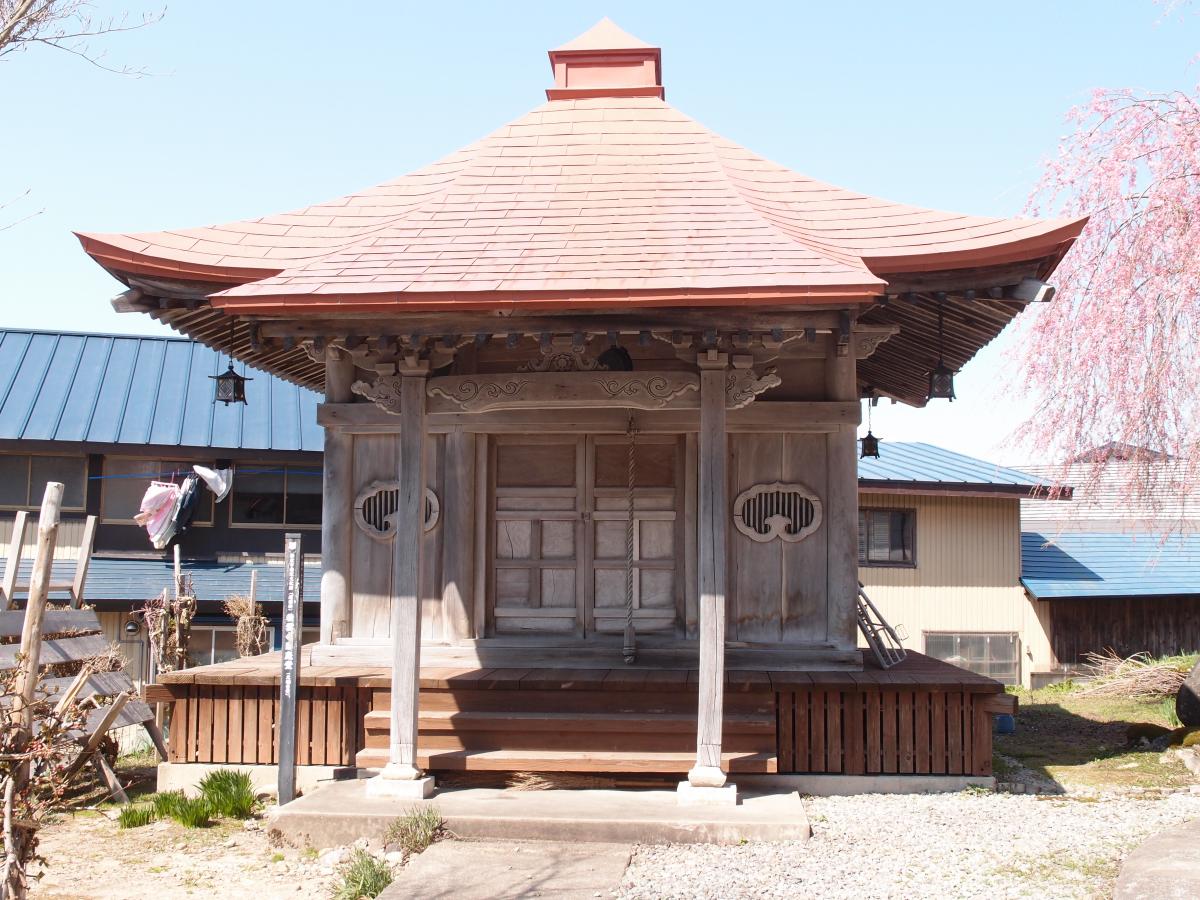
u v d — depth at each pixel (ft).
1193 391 40.27
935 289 26.37
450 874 20.21
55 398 60.59
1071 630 67.72
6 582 30.35
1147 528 48.83
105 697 29.04
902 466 67.72
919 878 19.72
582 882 19.70
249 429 61.26
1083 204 43.52
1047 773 29.66
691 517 29.53
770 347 24.32
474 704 26.78
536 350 29.73
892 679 27.04
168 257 26.99
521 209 27.84
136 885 20.47
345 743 27.73
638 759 24.94
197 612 57.16
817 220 28.45
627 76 34.47
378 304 23.16
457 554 29.84
